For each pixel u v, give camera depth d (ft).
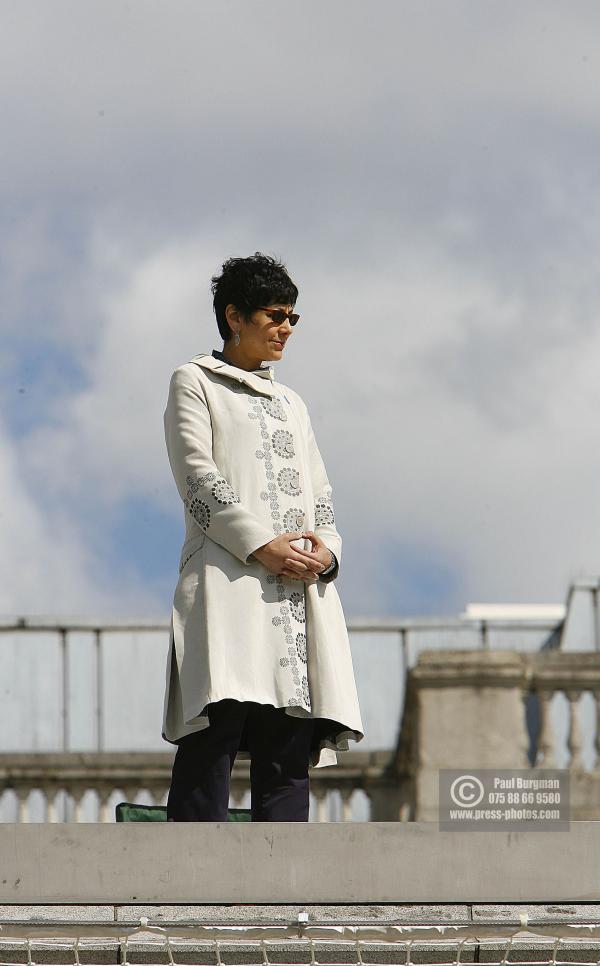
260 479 26.89
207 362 27.50
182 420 26.91
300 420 28.04
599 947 22.81
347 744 26.61
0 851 22.52
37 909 22.59
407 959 22.61
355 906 22.67
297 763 25.93
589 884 22.75
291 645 26.05
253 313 27.50
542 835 22.93
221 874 22.57
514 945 22.75
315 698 26.07
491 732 52.49
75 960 22.39
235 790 53.78
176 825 22.70
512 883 22.72
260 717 25.99
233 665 25.62
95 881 22.45
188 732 25.52
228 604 25.99
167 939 22.08
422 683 52.90
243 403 27.30
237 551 26.00
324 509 27.55
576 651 54.19
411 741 53.67
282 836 22.77
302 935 21.99
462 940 22.35
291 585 26.48
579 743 53.26
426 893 22.65
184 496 26.61
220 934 21.95
